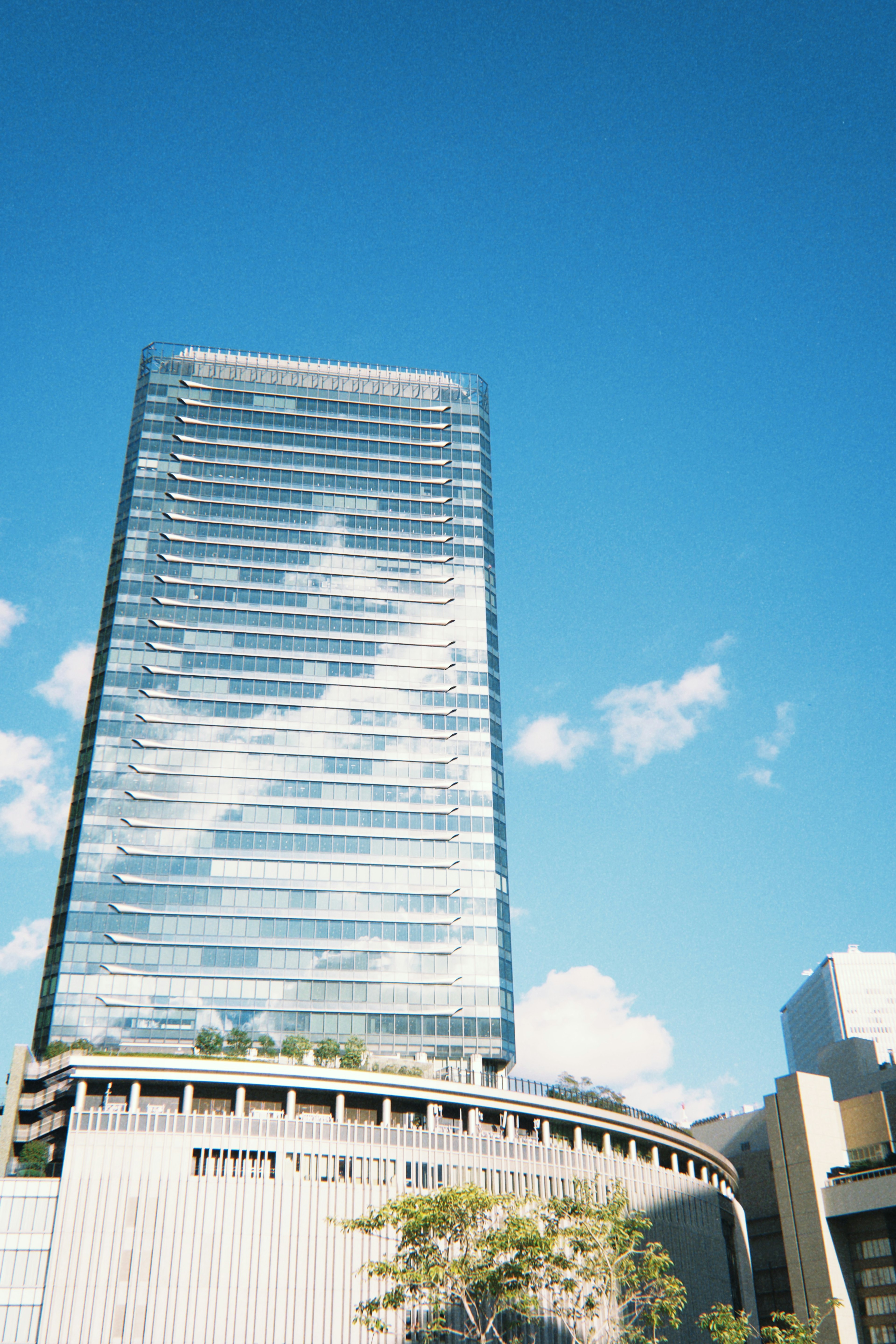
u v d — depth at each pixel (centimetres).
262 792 17725
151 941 16362
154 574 19038
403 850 17775
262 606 19162
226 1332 9562
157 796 17338
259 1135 10788
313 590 19525
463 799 18362
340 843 17612
